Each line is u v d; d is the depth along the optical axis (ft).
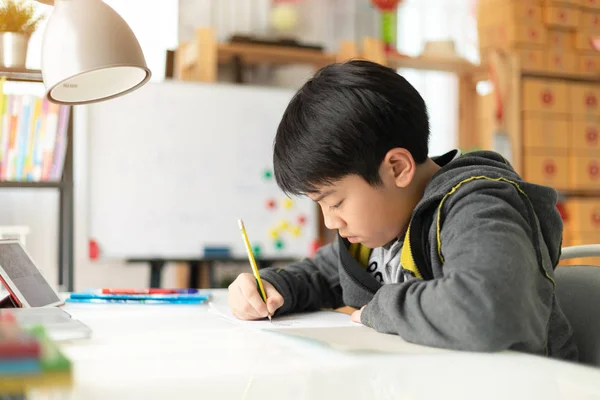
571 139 11.14
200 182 9.23
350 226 2.83
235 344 2.04
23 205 9.86
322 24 11.57
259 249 9.46
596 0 11.41
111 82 3.53
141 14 10.59
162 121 9.09
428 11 12.01
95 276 10.13
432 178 2.78
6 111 7.84
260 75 11.25
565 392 1.39
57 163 8.07
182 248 9.12
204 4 10.90
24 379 1.24
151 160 9.04
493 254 2.14
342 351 1.86
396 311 2.21
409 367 1.65
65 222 8.17
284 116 2.89
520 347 2.13
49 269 9.93
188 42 10.12
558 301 2.93
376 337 2.20
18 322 1.93
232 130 9.39
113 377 1.50
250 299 2.79
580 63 11.39
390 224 2.86
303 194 2.87
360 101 2.68
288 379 1.49
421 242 2.70
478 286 2.04
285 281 3.25
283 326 2.58
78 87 3.47
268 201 9.52
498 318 2.00
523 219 2.39
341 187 2.74
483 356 1.84
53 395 1.24
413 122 2.79
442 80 11.88
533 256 2.28
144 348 1.95
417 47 11.96
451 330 2.00
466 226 2.31
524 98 10.83
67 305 3.34
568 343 2.68
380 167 2.74
